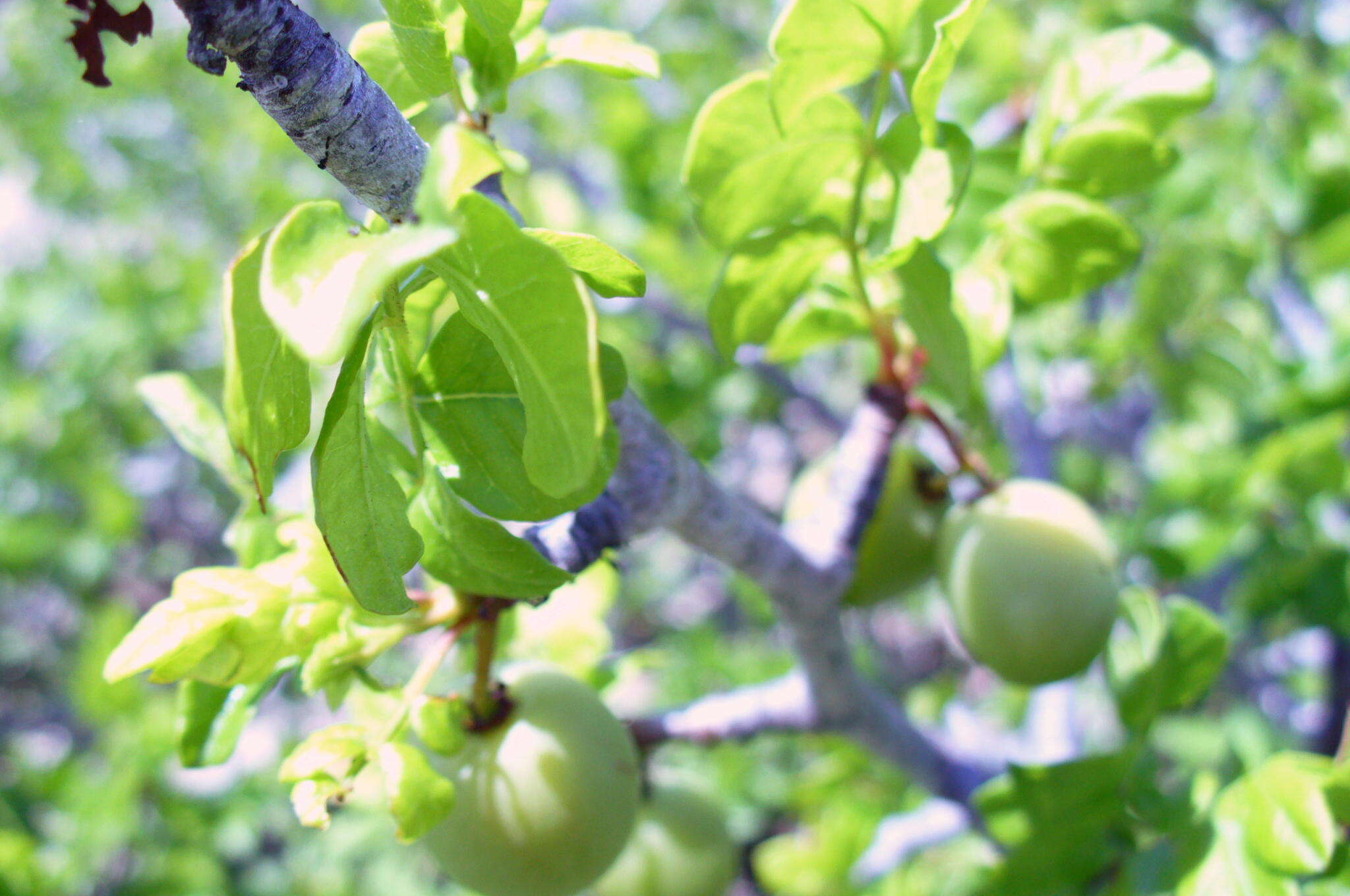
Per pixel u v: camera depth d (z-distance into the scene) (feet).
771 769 1.59
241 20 0.45
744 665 1.46
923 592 2.10
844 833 1.23
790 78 0.61
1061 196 0.74
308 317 0.35
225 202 2.31
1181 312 1.25
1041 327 1.31
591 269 0.51
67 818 1.37
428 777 0.57
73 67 2.17
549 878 0.63
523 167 0.56
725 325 0.70
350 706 0.69
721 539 0.70
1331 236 1.20
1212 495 1.03
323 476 0.49
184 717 0.65
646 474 0.64
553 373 0.41
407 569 0.53
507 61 0.56
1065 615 0.74
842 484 0.77
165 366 2.16
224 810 1.47
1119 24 1.23
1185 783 0.73
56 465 2.08
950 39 0.57
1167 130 0.74
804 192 0.66
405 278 0.49
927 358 0.71
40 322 2.19
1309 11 1.31
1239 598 1.07
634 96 1.54
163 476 2.36
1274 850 0.67
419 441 0.56
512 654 0.87
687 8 2.02
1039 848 0.74
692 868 0.77
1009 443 1.16
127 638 0.59
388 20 0.54
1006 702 1.84
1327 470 1.00
